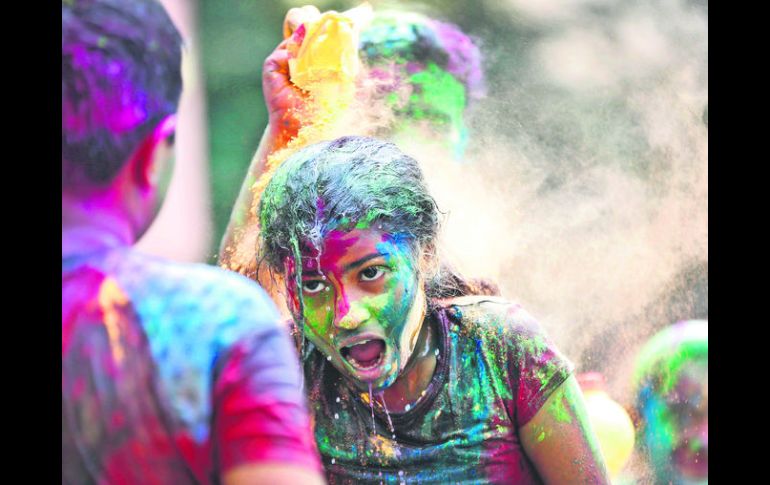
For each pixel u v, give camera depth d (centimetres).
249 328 169
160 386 165
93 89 183
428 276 288
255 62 400
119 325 168
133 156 187
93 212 182
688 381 436
